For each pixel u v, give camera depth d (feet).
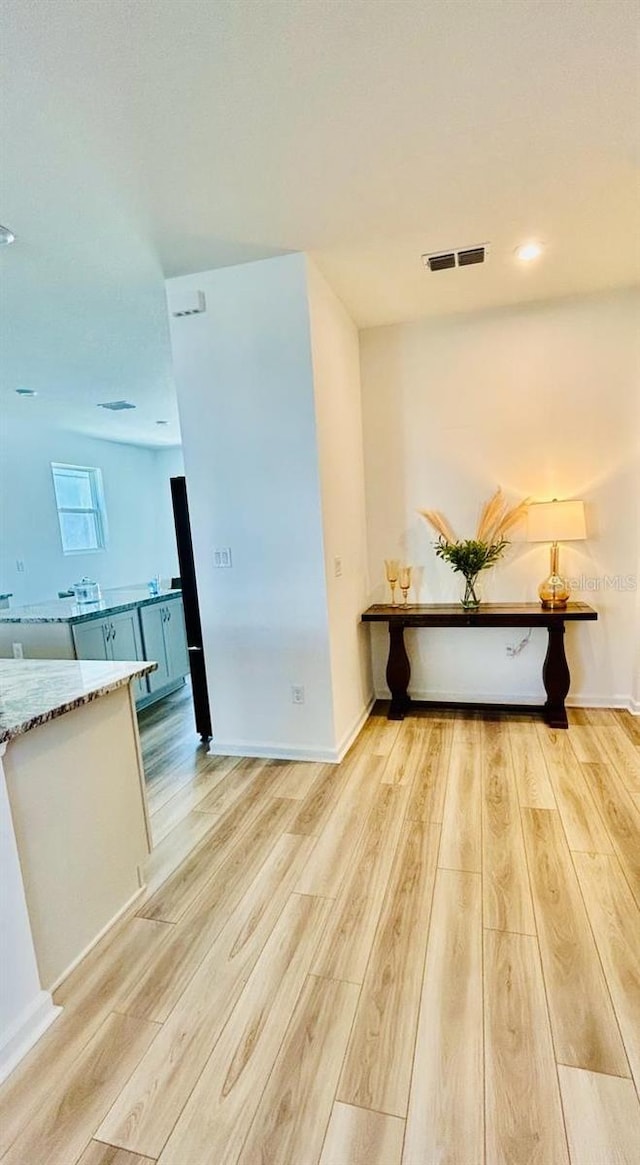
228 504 10.02
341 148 6.34
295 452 9.50
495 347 11.79
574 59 5.22
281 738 10.50
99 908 6.12
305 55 5.02
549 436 11.73
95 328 11.39
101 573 22.38
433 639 12.89
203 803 8.98
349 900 6.48
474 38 4.95
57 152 6.10
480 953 5.57
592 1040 4.61
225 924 6.22
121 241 8.18
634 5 4.68
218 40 4.81
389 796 8.81
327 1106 4.22
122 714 6.68
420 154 6.53
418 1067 4.47
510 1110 4.11
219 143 6.12
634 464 11.37
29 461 19.13
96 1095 4.41
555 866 6.86
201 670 11.77
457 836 7.60
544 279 10.34
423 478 12.50
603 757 9.77
